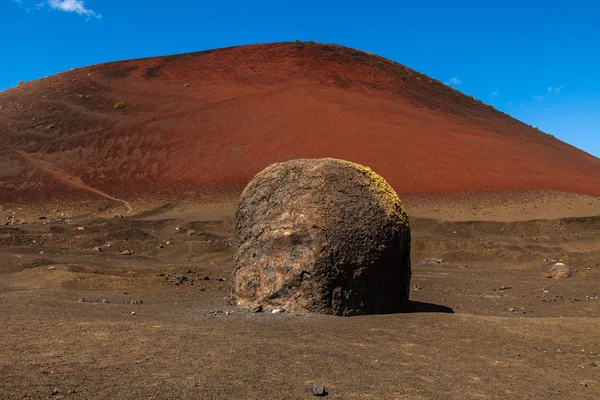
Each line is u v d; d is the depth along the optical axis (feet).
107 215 132.77
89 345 22.03
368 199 35.29
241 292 36.52
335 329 27.89
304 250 33.81
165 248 84.28
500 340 26.76
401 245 35.91
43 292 41.81
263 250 35.58
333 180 35.60
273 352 22.18
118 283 48.14
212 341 23.67
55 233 95.61
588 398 18.62
